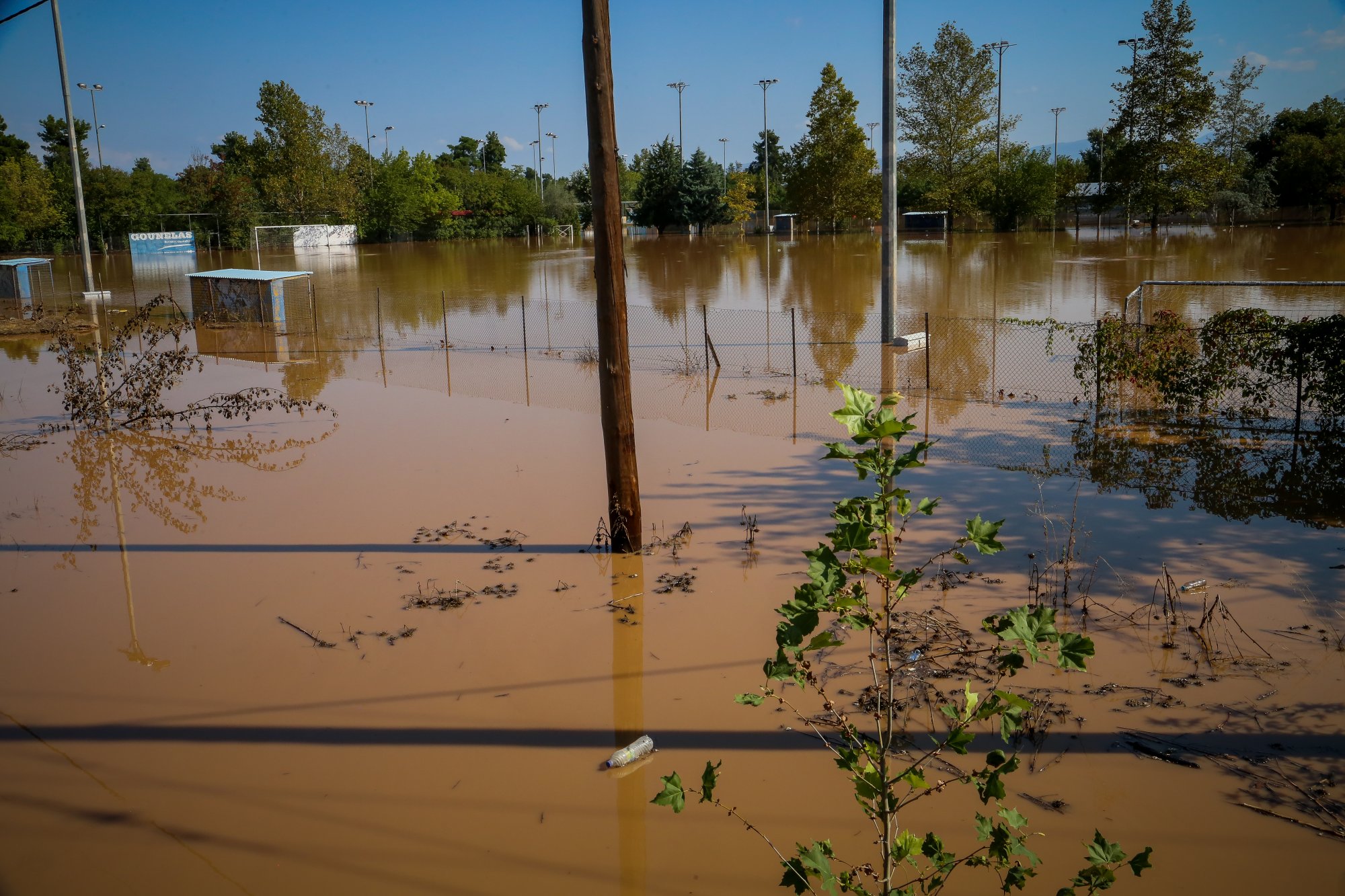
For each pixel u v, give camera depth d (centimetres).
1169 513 830
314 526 872
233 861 428
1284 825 424
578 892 403
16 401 1494
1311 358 1068
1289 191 5381
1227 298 2444
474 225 8144
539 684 580
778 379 1504
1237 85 5516
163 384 1458
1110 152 5791
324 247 6762
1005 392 1355
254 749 518
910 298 2612
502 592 716
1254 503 846
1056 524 812
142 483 1030
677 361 1684
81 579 764
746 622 655
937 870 299
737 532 829
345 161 7244
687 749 509
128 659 624
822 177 5834
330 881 413
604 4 739
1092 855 270
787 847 427
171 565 789
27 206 5512
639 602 695
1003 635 266
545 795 473
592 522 865
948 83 5641
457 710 554
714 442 1131
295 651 630
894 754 491
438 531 850
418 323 2356
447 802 469
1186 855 407
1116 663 571
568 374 1614
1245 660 567
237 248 6425
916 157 5812
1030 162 5959
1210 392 1156
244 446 1176
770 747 508
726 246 5594
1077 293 2603
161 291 3288
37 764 509
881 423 274
